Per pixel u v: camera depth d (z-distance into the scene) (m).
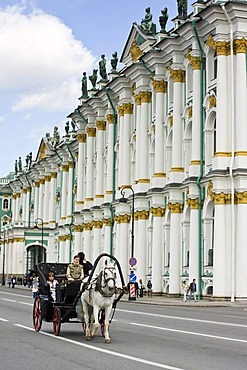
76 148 84.00
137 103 59.12
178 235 51.72
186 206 50.66
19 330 22.44
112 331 21.97
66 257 84.62
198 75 48.72
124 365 13.94
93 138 74.38
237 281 43.31
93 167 74.38
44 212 100.31
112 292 18.41
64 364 14.20
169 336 20.12
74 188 84.75
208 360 14.70
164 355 15.57
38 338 19.69
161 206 54.78
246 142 44.06
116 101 67.44
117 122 67.44
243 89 44.38
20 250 100.50
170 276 51.69
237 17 44.53
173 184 51.53
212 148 47.66
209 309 37.53
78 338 19.70
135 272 57.97
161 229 54.94
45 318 21.25
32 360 14.86
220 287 44.00
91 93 73.56
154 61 55.09
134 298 49.28
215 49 46.16
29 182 110.56
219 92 45.06
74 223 78.94
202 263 47.62
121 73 63.59
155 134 55.59
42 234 93.44
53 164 96.75
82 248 77.69
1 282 112.25
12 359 15.04
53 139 100.94
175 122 52.22
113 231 66.88
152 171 57.62
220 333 21.09
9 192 133.25
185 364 14.06
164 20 56.28
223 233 44.25
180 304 41.81
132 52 62.72
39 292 22.52
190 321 26.75
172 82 54.25
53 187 97.06
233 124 44.47
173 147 52.25
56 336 20.27
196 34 48.31
